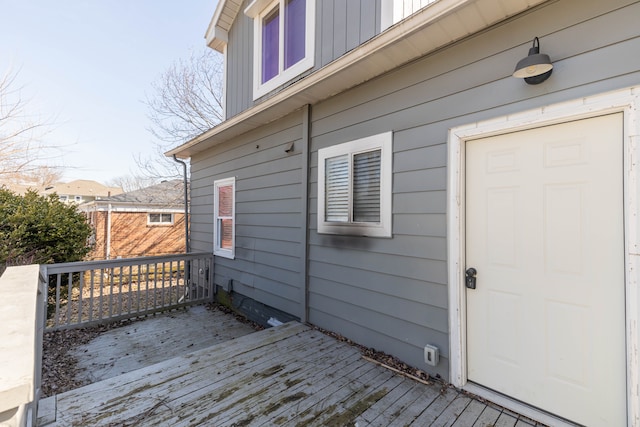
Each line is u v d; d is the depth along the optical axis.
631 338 1.64
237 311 5.05
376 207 2.98
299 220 3.86
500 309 2.16
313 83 3.14
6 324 1.09
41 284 2.43
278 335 3.28
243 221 5.00
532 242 2.02
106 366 3.17
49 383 2.83
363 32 3.31
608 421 1.74
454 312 2.32
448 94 2.41
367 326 2.99
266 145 4.51
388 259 2.81
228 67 6.02
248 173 4.90
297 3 4.31
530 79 1.96
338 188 3.38
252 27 5.23
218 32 5.94
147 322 4.50
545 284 1.97
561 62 1.87
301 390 2.23
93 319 4.28
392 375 2.46
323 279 3.52
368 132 3.03
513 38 2.08
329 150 3.47
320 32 3.83
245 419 1.90
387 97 2.86
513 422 1.90
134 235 11.29
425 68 2.56
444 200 2.41
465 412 2.00
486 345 2.23
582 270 1.83
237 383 2.31
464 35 2.30
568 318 1.88
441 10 2.06
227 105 6.02
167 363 2.60
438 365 2.42
